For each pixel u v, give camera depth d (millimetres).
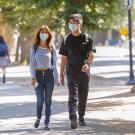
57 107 24422
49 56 18328
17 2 34938
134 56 83812
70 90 18484
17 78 42531
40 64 18266
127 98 27031
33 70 18375
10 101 27141
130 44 36406
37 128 18734
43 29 18328
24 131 18172
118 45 146750
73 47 18359
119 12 35000
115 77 43406
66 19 31297
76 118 18484
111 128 18656
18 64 60062
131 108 23531
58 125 19328
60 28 35438
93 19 31516
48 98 18438
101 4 31516
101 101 26109
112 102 25609
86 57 18484
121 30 123125
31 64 18391
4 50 38156
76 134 17484
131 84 35938
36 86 18453
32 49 18422
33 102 26656
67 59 18562
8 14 56312
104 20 32906
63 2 31344
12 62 64375
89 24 31750
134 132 17891
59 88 33469
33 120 20688
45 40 18359
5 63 38375
